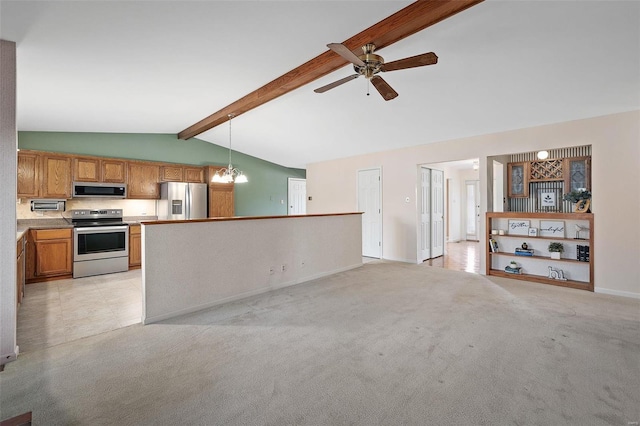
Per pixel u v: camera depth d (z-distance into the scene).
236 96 4.03
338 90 3.94
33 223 4.76
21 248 3.57
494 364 2.14
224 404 1.74
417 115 4.45
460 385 1.91
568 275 4.23
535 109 3.85
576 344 2.42
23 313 3.19
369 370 2.08
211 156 6.96
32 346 2.45
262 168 8.03
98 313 3.19
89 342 2.52
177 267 3.12
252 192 7.84
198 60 2.84
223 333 2.69
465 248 7.60
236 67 3.08
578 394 1.80
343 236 5.08
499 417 1.62
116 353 2.33
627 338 2.52
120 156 5.65
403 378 1.99
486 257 4.77
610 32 2.40
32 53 2.43
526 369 2.07
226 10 2.07
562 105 3.68
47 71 2.79
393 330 2.72
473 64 3.04
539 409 1.68
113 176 5.32
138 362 2.20
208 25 2.24
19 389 1.88
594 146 3.84
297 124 5.42
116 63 2.75
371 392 1.85
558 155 4.39
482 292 3.85
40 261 4.38
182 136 6.09
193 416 1.65
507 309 3.22
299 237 4.36
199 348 2.41
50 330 2.76
